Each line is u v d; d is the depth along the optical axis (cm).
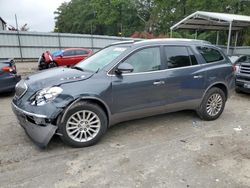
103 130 408
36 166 340
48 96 363
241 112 606
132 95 425
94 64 452
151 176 318
